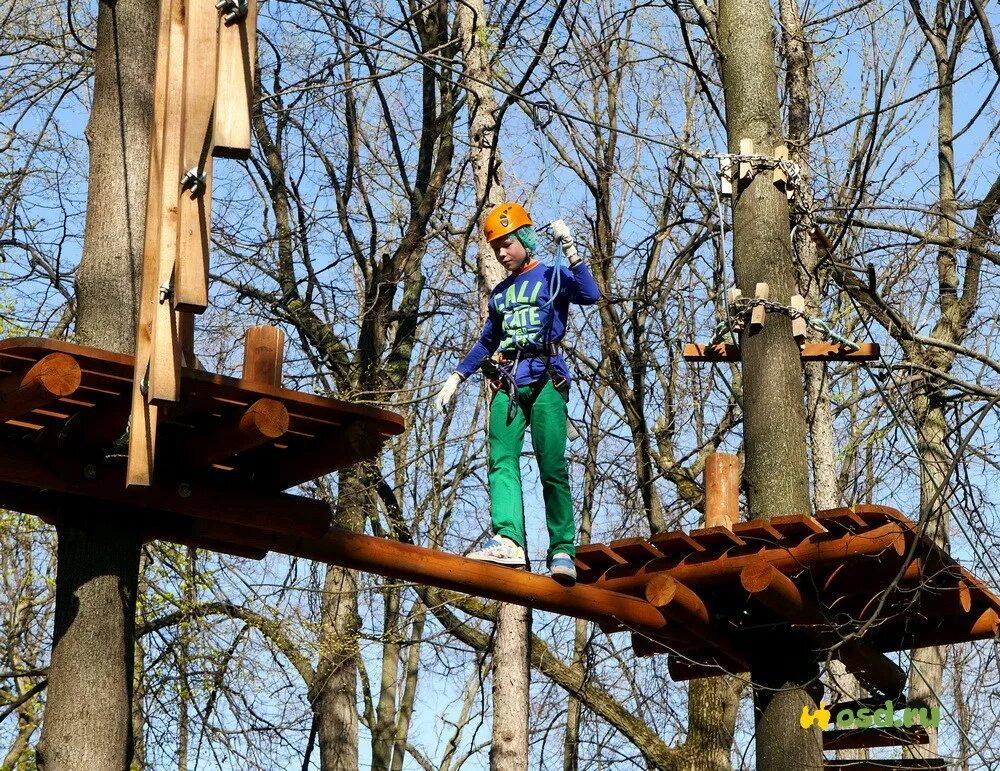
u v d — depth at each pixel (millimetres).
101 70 9453
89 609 8234
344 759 17500
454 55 18672
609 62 19062
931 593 9688
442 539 18125
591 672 18141
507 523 8797
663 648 10391
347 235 19250
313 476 8109
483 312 14930
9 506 8500
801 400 10742
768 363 10695
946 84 12773
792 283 11016
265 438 7328
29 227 15359
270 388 7324
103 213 9141
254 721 15852
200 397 7301
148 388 6973
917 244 14711
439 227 19953
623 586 9391
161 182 7391
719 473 9922
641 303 18672
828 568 8984
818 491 16266
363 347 18078
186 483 7945
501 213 8922
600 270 18359
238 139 6852
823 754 10250
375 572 8695
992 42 12547
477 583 8781
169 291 7008
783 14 16328
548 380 8766
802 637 9953
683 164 18281
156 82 7594
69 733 8047
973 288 17250
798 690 9812
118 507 8438
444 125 18938
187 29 7227
